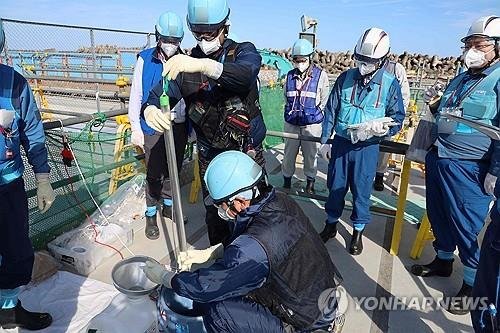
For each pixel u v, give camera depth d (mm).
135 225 3762
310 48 4645
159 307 2098
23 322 2396
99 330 2234
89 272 3035
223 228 2910
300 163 6281
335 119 3361
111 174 4195
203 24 2248
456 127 2652
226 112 2438
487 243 2008
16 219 2225
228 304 1876
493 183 2455
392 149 3428
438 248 3160
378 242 3762
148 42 9266
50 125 3166
